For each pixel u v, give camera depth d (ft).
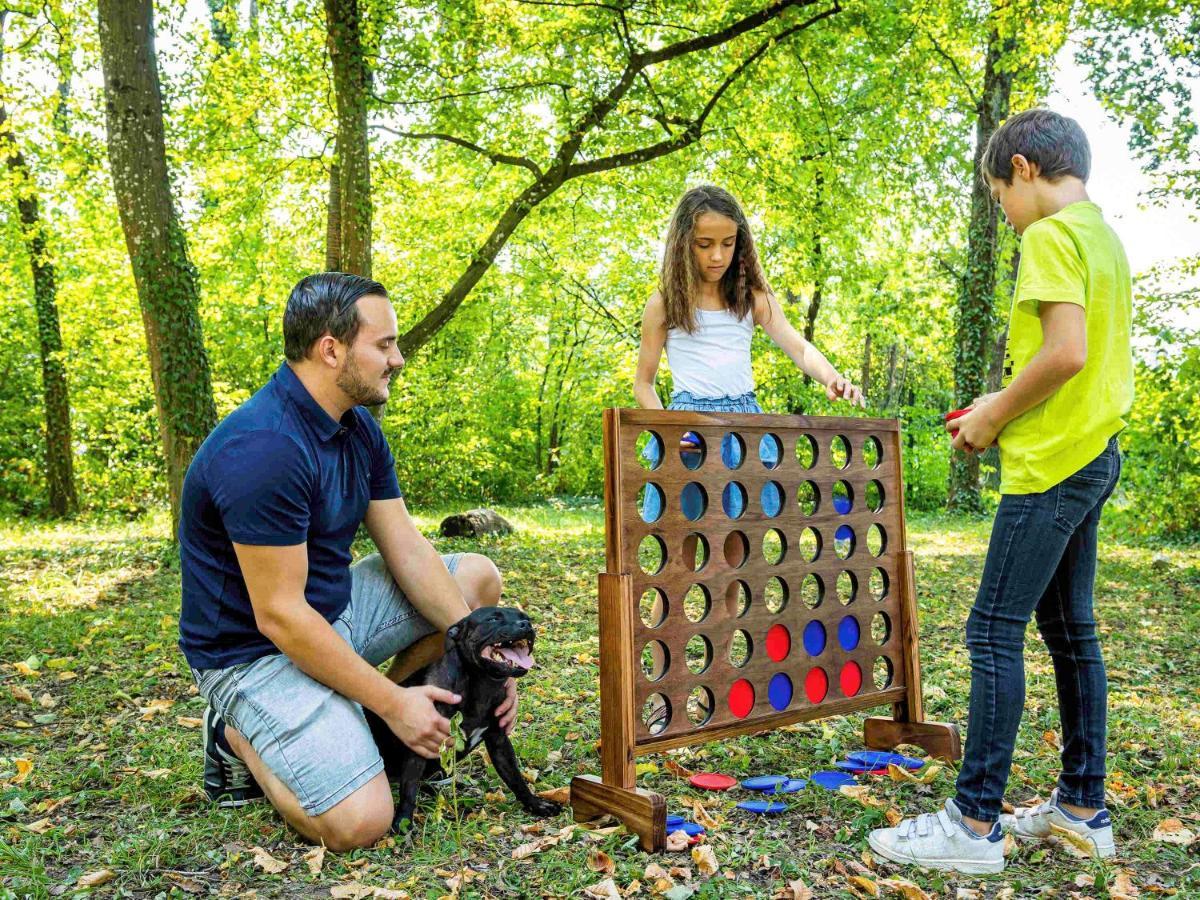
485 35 32.45
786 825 8.34
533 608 20.03
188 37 31.65
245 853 7.61
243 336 53.01
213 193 36.40
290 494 7.68
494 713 8.51
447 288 53.67
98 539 34.60
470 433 63.21
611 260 56.18
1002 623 7.61
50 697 12.53
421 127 35.12
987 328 48.73
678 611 8.80
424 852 7.57
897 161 48.26
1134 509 35.06
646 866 7.41
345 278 8.26
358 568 9.50
